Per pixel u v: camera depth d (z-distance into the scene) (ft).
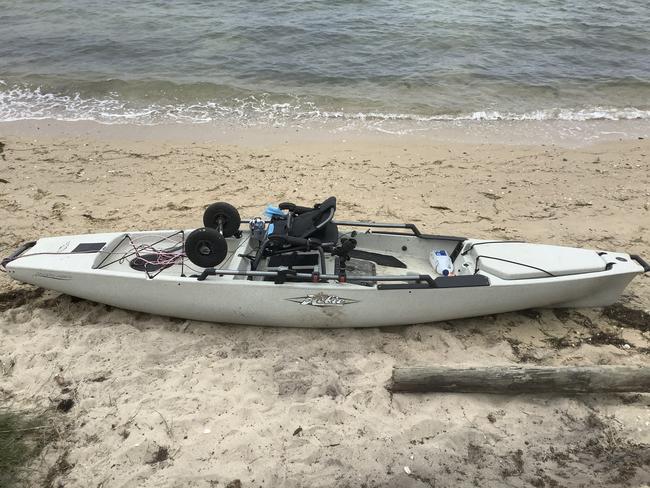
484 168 28.71
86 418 13.03
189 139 32.35
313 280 15.24
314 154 30.19
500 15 58.34
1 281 18.56
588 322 16.96
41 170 27.53
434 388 13.73
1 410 13.12
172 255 17.46
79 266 16.70
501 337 16.37
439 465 12.02
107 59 45.47
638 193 25.70
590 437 12.77
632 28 54.49
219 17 56.80
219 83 40.60
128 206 24.12
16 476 11.60
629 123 35.50
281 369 14.79
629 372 13.34
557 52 48.21
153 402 13.50
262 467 11.80
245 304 15.74
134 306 16.78
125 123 34.55
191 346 15.65
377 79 41.93
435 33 51.96
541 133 33.94
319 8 60.18
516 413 13.43
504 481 11.69
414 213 23.93
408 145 31.76
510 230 22.57
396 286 15.39
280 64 44.62
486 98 39.14
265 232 17.16
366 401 13.65
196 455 12.08
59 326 16.38
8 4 61.77
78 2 62.59
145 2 62.90
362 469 11.87
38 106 36.86
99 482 11.49
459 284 15.55
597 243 21.56
